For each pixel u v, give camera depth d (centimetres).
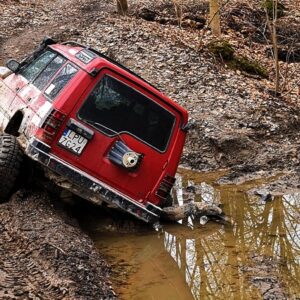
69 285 537
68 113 694
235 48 2030
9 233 632
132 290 604
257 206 919
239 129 1231
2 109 815
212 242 771
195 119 1248
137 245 739
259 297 605
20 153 710
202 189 995
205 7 2469
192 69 1588
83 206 797
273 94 1550
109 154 713
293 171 1088
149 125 731
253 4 2514
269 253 737
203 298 605
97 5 2567
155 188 741
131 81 717
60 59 757
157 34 1919
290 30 2291
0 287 512
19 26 2070
